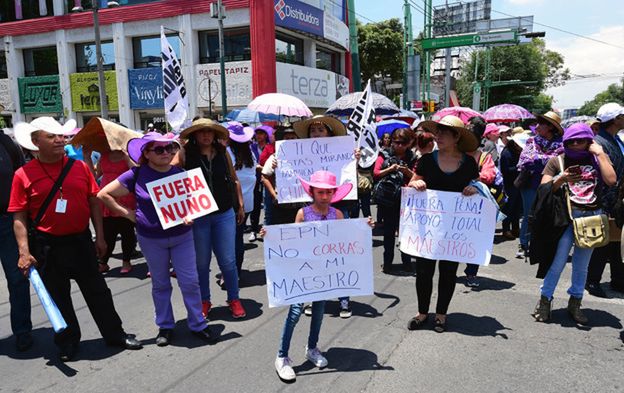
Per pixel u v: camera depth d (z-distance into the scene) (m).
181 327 4.39
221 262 4.56
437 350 3.80
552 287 4.32
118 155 6.07
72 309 3.84
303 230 3.48
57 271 3.72
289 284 3.45
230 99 20.69
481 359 3.64
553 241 4.25
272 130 9.08
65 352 3.76
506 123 15.23
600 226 4.02
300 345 3.95
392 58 37.09
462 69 58.34
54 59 23.66
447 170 4.11
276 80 20.55
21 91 23.97
